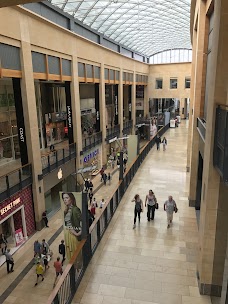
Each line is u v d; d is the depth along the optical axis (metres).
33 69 15.53
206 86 11.19
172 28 37.53
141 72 43.59
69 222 8.63
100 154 27.53
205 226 6.94
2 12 12.39
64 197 8.57
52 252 13.42
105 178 23.58
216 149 6.36
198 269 7.77
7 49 13.14
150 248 9.46
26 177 14.92
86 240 8.44
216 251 7.01
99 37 27.11
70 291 7.12
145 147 23.19
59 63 18.41
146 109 48.88
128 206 12.91
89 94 31.48
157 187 15.61
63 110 26.14
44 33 16.05
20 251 13.96
